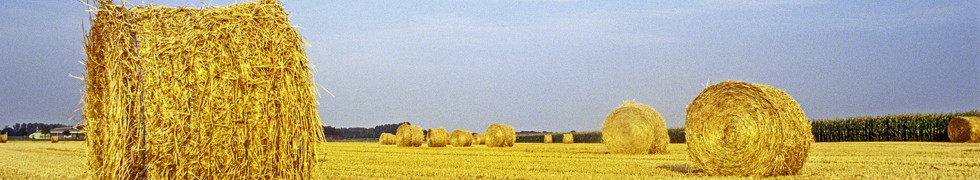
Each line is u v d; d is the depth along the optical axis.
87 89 7.34
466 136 34.22
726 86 11.68
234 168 6.83
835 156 15.62
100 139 7.12
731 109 11.40
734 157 11.20
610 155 18.44
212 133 6.73
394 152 21.50
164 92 6.57
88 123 7.29
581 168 12.59
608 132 20.39
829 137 36.25
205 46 6.76
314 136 7.69
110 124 6.74
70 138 54.56
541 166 13.25
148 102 6.52
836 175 10.33
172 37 6.65
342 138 76.31
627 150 19.62
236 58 6.92
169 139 6.55
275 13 7.29
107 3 6.74
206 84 6.73
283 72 7.24
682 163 14.16
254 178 6.96
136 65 6.56
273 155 7.09
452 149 25.30
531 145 33.41
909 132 32.25
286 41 7.32
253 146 6.96
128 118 6.56
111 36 6.73
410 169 12.54
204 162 6.69
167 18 6.71
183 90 6.62
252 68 7.00
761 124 10.84
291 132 7.29
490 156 18.09
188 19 6.75
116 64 6.64
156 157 6.52
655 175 10.98
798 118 10.62
